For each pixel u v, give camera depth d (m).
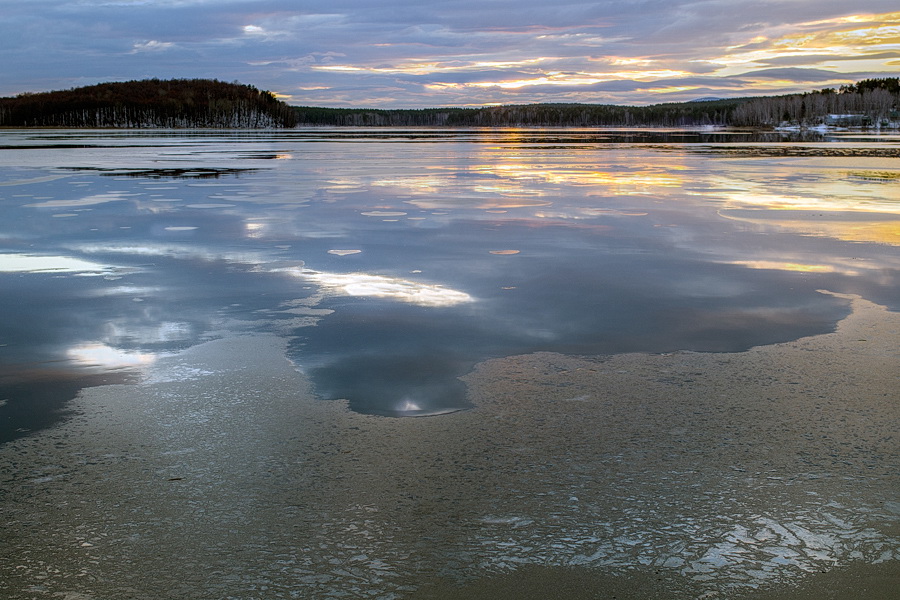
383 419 4.28
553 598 2.68
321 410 4.42
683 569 2.85
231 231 11.27
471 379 4.95
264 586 2.76
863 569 2.85
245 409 4.43
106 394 4.69
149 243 10.24
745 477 3.55
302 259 9.13
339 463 3.72
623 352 5.52
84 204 14.50
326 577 2.80
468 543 3.02
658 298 7.15
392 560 2.91
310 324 6.29
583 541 3.03
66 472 3.64
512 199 15.49
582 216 12.91
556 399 4.57
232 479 3.56
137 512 3.27
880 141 56.97
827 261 8.91
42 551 2.98
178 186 18.31
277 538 3.06
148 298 7.21
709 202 14.86
